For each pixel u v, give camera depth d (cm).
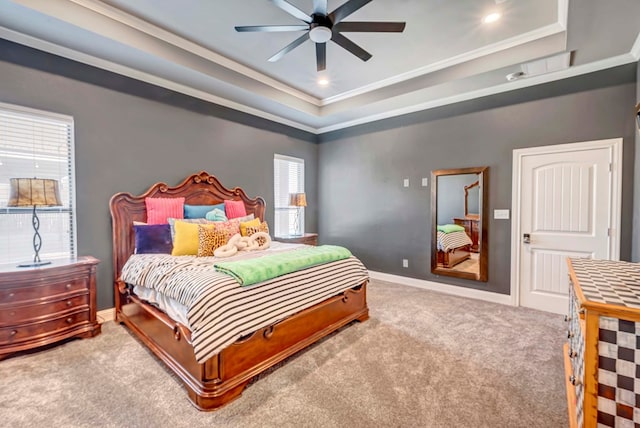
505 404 175
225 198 406
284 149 505
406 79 373
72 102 282
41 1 219
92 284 264
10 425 157
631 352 104
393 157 462
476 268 379
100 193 301
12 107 250
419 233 436
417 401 178
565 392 185
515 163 350
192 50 311
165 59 291
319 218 572
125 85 316
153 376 202
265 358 202
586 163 307
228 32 286
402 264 455
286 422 160
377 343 252
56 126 278
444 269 408
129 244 312
